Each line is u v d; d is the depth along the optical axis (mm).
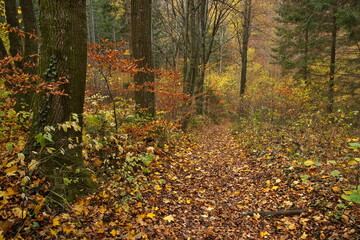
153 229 3752
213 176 6539
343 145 5914
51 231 3057
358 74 11656
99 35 34062
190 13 11773
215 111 22938
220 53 27844
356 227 3406
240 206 4738
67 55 3902
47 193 3664
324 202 4156
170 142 9016
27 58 6766
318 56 13867
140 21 7477
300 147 6879
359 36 11039
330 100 11312
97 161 5062
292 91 11305
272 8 17484
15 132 4422
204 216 4395
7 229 2848
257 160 7379
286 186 5172
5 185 3473
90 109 7012
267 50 28688
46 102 3889
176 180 5953
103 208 3885
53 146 3865
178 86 9750
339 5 11406
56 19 3785
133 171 5531
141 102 7738
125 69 5027
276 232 3814
